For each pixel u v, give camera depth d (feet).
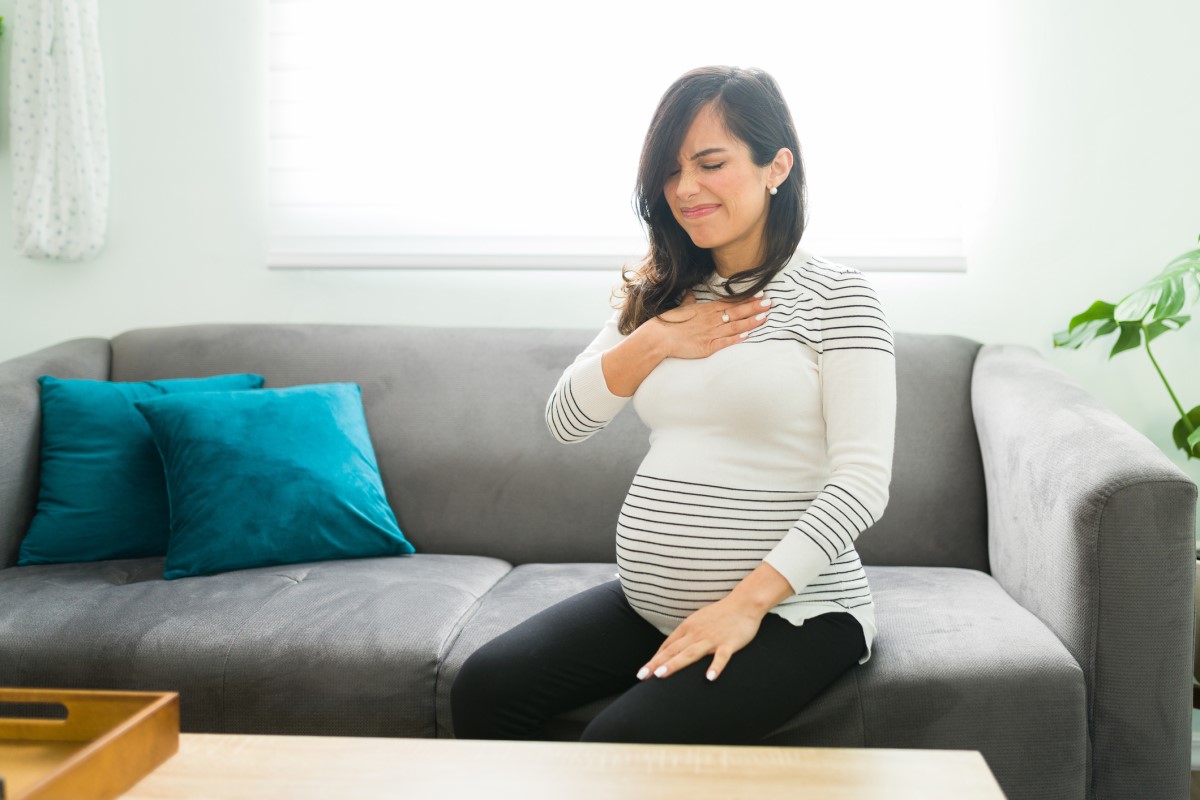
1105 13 7.11
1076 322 6.70
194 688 4.64
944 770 2.95
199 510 5.92
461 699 4.19
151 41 8.02
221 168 8.04
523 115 7.64
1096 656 4.39
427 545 6.81
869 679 4.23
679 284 4.76
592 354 5.02
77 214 7.91
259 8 7.93
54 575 5.84
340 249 7.91
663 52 7.47
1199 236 7.04
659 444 4.47
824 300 4.28
